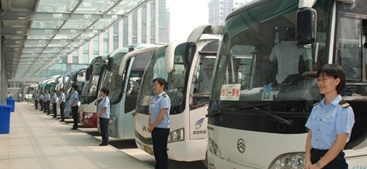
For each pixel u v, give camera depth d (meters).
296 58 4.18
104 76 13.52
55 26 22.39
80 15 19.08
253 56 4.76
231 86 4.88
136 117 8.56
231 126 4.62
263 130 4.11
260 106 4.23
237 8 5.46
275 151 3.96
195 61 7.37
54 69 61.47
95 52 59.91
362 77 4.16
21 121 20.38
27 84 73.81
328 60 3.95
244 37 5.03
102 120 10.85
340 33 4.08
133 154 10.50
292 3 4.38
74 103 15.77
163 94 6.39
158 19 63.22
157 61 8.77
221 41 5.58
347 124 3.10
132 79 11.30
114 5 17.09
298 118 3.81
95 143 11.55
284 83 4.16
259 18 4.86
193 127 7.12
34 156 9.31
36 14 18.30
